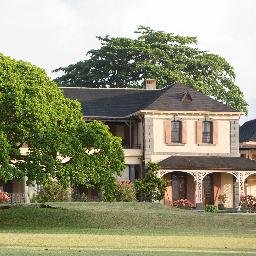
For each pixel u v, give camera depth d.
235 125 67.81
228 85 92.75
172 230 40.97
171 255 27.05
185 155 66.69
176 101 67.25
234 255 27.38
